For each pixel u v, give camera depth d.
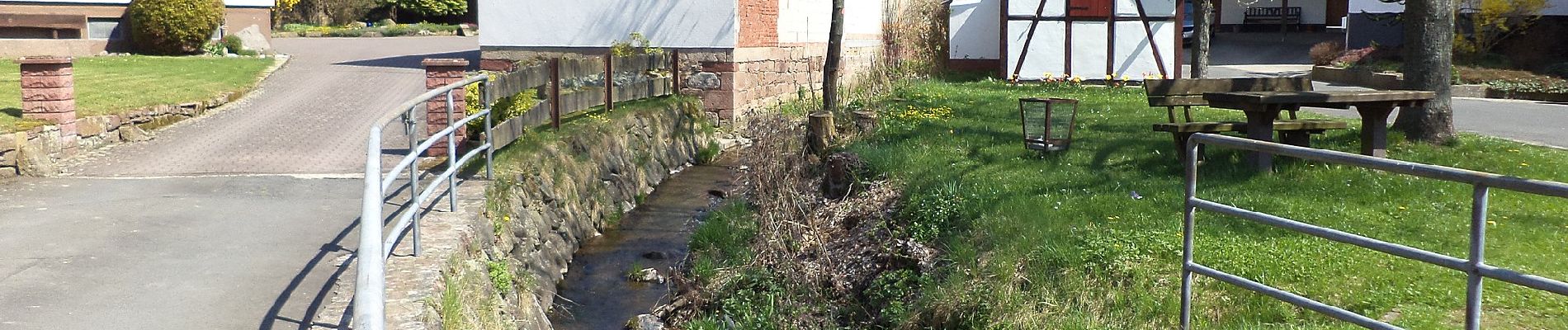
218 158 10.06
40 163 9.20
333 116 13.19
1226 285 5.80
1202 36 18.08
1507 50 23.84
